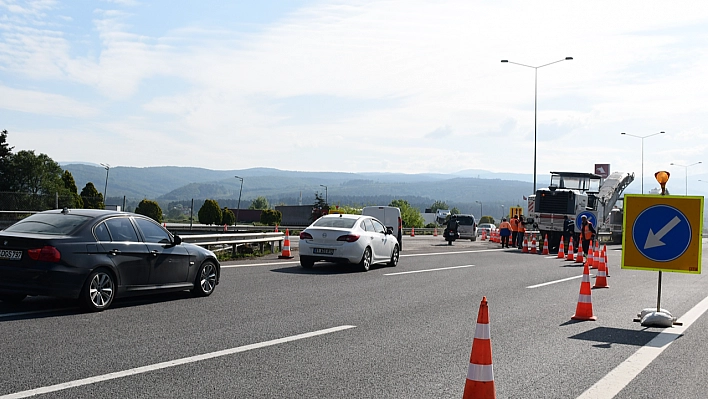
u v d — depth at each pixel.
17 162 71.75
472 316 11.05
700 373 7.36
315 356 7.75
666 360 8.00
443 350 8.27
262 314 10.66
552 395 6.33
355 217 19.81
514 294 14.42
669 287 16.98
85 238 10.23
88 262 10.09
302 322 10.03
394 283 15.94
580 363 7.75
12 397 5.73
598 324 10.63
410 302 12.63
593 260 22.95
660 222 10.76
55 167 75.25
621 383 6.84
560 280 18.03
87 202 38.12
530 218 37.38
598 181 38.72
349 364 7.40
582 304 11.18
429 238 56.41
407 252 29.86
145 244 11.20
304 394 6.14
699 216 10.56
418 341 8.82
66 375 6.52
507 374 7.14
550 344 8.86
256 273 17.14
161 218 62.12
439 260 24.66
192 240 20.44
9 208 31.06
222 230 46.62
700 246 10.52
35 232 10.12
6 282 9.60
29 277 9.59
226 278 15.72
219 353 7.72
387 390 6.36
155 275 11.30
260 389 6.26
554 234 35.38
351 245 18.61
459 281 16.88
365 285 15.30
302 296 13.02
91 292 10.18
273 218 78.19
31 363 6.95
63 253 9.81
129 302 11.52
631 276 20.22
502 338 9.23
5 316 9.62
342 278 16.77
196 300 12.01
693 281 18.89
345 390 6.32
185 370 6.89
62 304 10.92
